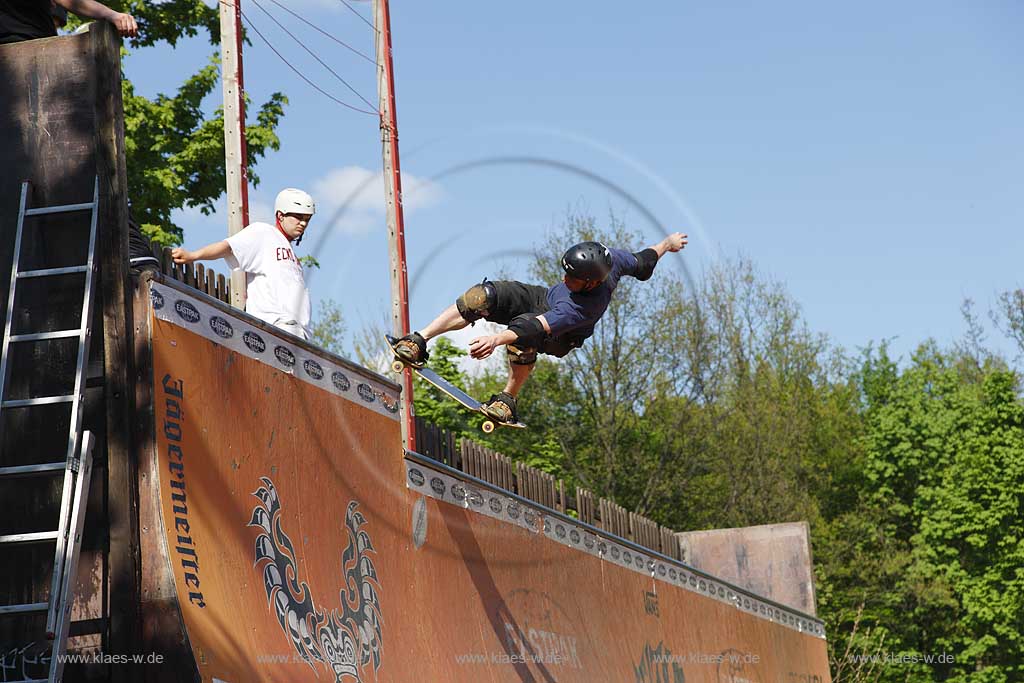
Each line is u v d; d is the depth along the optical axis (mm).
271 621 8211
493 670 11906
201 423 8039
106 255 7730
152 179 27141
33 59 8094
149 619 7270
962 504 48219
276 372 9133
